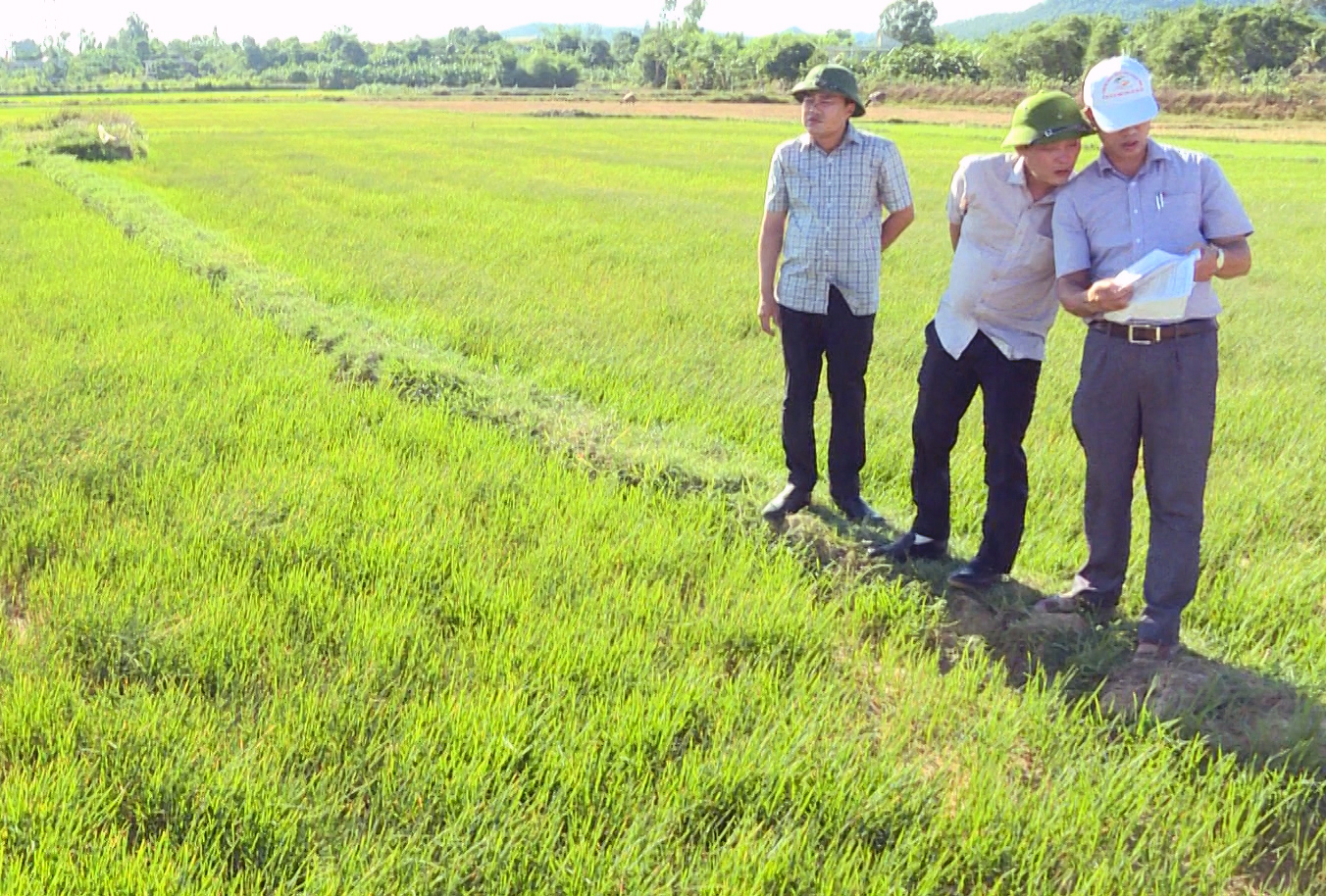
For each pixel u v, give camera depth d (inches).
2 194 649.6
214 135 1373.0
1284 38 3011.8
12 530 177.8
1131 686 143.7
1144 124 140.7
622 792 117.7
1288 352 325.4
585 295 385.1
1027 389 162.4
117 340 299.1
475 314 349.7
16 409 234.2
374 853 107.2
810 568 181.5
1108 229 146.6
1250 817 116.8
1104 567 160.1
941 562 179.0
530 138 1390.3
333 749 122.8
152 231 491.5
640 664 142.5
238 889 103.7
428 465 216.7
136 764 118.6
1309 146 1419.8
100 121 1079.0
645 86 4146.2
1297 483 214.4
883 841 114.7
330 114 2208.4
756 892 103.5
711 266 454.3
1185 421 144.6
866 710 139.9
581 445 229.9
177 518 183.9
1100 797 118.8
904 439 237.5
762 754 123.9
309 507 190.2
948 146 1267.2
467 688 137.1
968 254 161.0
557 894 104.3
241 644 142.9
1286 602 165.2
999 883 106.2
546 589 163.8
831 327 186.1
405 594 160.6
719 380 281.9
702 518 193.8
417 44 6264.8
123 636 143.2
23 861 105.0
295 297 358.6
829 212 181.2
